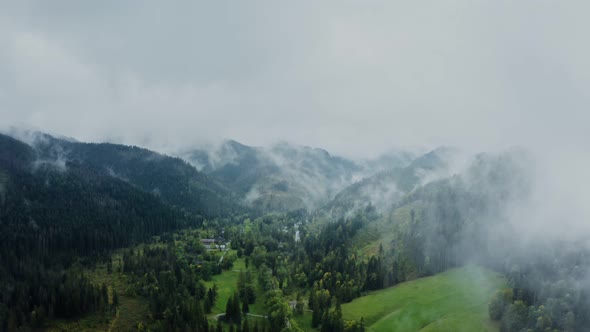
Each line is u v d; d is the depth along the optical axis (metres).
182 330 164.25
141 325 170.62
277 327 176.12
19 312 168.62
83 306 177.62
